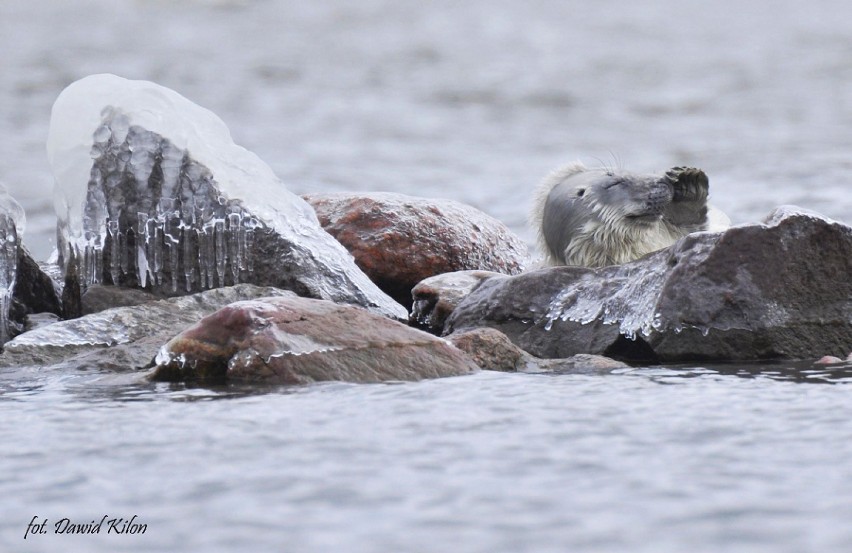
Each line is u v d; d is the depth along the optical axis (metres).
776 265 19.08
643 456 12.60
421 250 27.17
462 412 14.80
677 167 22.34
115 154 23.81
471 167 59.72
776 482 11.59
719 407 14.76
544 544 10.12
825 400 14.98
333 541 10.29
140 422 14.59
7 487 12.09
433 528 10.55
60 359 20.19
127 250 24.03
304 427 14.12
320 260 24.42
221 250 24.25
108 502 11.52
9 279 22.58
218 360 17.53
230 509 11.20
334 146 67.50
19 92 88.69
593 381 16.84
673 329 19.22
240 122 77.69
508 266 28.48
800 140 65.12
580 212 23.00
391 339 17.80
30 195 47.84
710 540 10.09
